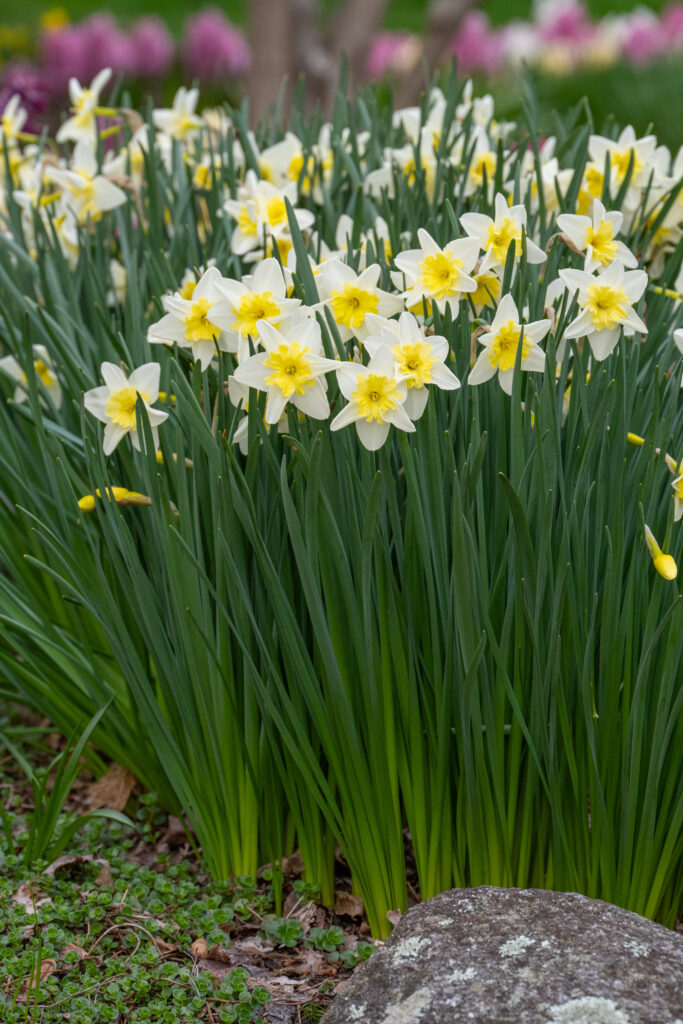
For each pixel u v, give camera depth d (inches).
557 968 61.8
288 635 65.8
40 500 71.7
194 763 69.6
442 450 66.1
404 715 66.8
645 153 75.3
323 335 65.3
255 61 172.4
